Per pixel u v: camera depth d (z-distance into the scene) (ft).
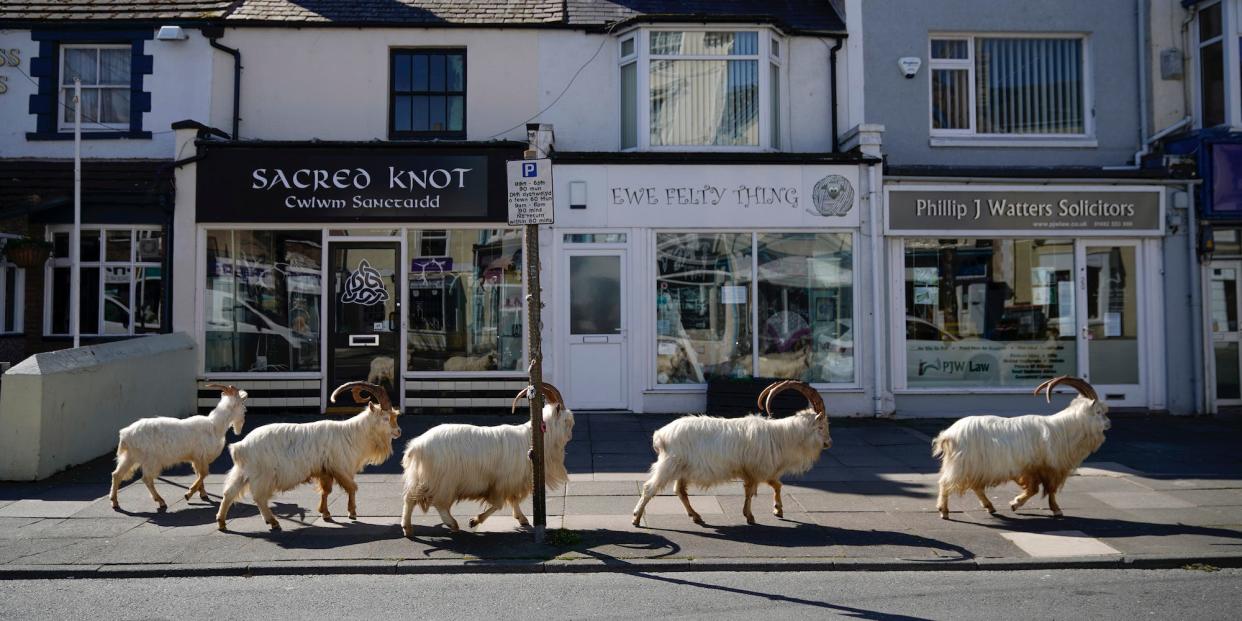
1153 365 40.50
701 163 38.42
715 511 24.54
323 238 38.47
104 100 41.14
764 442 22.80
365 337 38.52
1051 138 41.91
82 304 39.14
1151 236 40.14
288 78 40.55
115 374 31.40
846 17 41.73
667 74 40.22
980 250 40.09
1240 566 20.49
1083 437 23.48
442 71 41.63
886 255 39.40
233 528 22.74
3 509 24.35
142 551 20.83
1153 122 41.81
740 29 40.22
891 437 34.86
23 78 40.42
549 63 40.98
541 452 21.54
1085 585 19.01
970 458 23.26
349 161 37.93
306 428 22.71
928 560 20.31
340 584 19.08
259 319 38.50
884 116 41.50
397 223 38.27
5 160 39.68
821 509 24.79
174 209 37.73
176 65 40.27
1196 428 36.99
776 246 39.24
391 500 25.52
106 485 26.94
